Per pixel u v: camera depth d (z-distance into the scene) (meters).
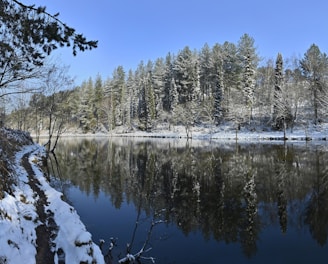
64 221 9.53
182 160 31.12
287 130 56.28
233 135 58.84
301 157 30.08
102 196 17.02
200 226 12.73
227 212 14.53
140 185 19.84
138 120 90.56
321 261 9.70
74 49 6.68
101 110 90.94
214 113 67.50
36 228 8.45
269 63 72.00
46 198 11.95
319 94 54.41
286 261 9.79
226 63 74.25
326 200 16.45
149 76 94.69
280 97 54.22
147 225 12.68
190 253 10.16
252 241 11.27
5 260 5.69
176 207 15.23
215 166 27.08
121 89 96.50
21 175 12.95
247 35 70.12
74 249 7.87
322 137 47.88
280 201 16.34
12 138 23.05
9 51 6.85
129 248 9.80
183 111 69.19
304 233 12.08
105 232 11.82
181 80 82.62
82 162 30.19
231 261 9.70
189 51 83.19
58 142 58.22
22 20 6.32
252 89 63.34
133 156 35.12
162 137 70.44
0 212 7.05
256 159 30.09
